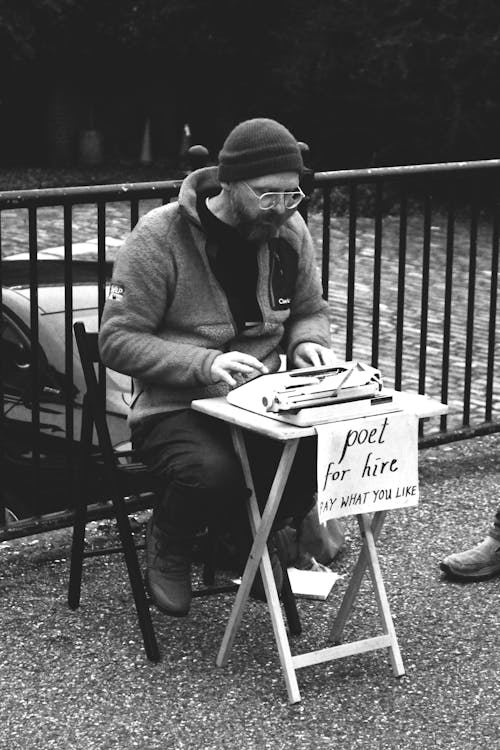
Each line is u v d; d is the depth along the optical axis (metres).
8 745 4.22
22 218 18.86
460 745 4.27
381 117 21.81
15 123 29.59
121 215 19.30
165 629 5.05
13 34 27.23
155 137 30.00
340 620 4.95
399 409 4.55
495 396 9.87
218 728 4.34
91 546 5.86
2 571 5.57
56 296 6.94
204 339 4.80
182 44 28.06
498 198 7.24
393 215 20.23
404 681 4.68
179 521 4.73
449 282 7.18
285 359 5.26
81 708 4.46
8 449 6.51
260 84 27.83
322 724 4.38
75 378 6.48
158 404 4.87
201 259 4.75
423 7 21.31
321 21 22.28
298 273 5.09
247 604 5.30
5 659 4.79
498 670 4.78
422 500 6.50
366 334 11.97
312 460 4.77
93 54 28.62
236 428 4.52
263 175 4.52
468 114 20.77
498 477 6.89
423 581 5.56
